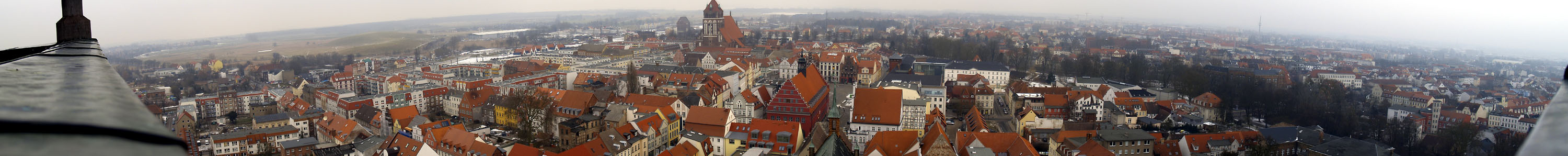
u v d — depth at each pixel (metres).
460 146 168.50
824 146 149.62
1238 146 197.38
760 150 172.12
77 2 20.53
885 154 155.50
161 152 6.52
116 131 6.65
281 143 181.00
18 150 5.47
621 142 168.50
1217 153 195.12
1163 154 186.62
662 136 189.50
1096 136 180.38
